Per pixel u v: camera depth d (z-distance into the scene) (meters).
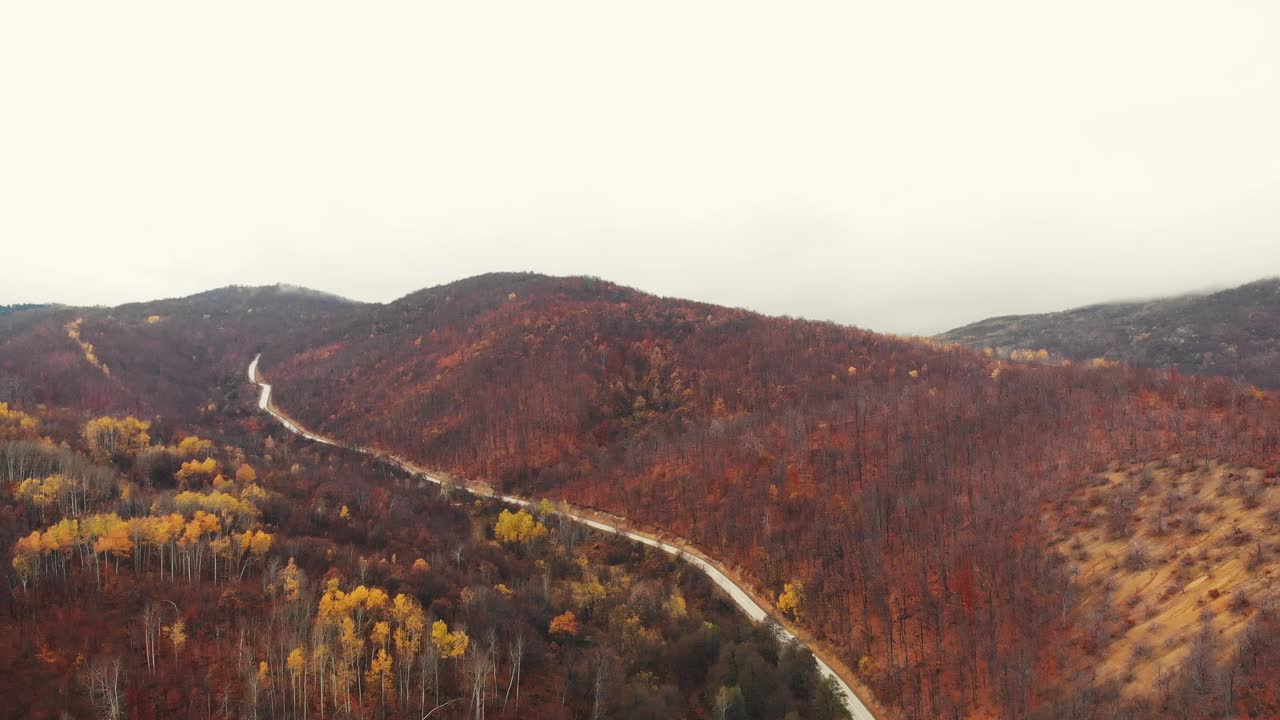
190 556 112.00
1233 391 154.75
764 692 105.19
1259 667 84.56
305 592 109.38
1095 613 106.88
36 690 82.12
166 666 91.06
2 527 110.12
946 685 108.94
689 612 133.88
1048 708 95.44
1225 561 103.44
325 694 93.06
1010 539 127.75
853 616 128.88
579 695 102.81
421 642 101.56
